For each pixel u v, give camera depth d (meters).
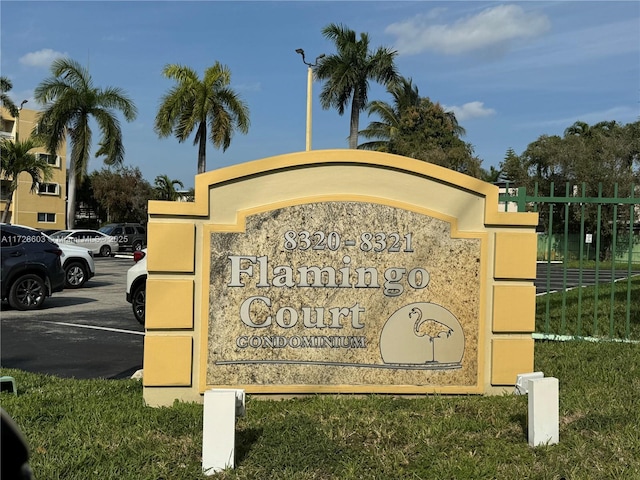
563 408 5.39
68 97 31.81
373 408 5.36
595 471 4.14
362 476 4.11
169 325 5.54
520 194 7.94
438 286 5.80
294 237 5.66
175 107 30.98
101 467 4.16
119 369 7.57
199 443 4.60
